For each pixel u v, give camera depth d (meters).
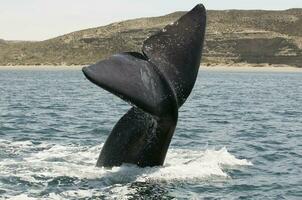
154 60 18.89
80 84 104.06
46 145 27.14
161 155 19.86
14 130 33.62
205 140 31.08
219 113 48.09
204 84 106.25
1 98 62.88
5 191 18.17
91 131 33.97
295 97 71.12
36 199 17.34
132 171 19.84
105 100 62.97
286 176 22.16
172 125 18.98
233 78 138.00
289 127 38.22
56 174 20.11
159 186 19.02
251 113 48.47
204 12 19.81
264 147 28.97
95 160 22.48
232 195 19.02
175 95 18.69
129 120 20.05
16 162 22.00
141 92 17.86
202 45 19.42
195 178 20.41
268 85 104.25
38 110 48.28
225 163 23.55
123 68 17.98
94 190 18.34
